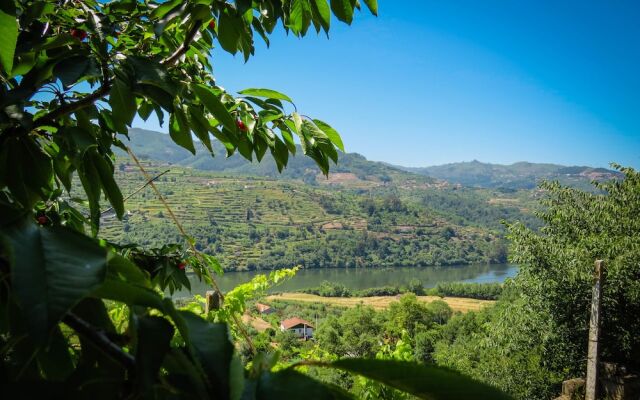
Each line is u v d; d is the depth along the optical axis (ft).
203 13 3.80
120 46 4.61
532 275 42.39
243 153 5.19
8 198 3.24
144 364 1.30
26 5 3.58
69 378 1.36
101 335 1.41
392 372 1.28
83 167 3.37
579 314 40.34
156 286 6.47
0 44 2.72
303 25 4.51
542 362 41.81
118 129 3.40
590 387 31.27
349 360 1.29
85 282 1.16
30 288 1.12
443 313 208.74
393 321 124.67
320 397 1.29
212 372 1.31
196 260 6.94
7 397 1.28
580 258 40.37
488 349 46.39
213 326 1.44
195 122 4.45
